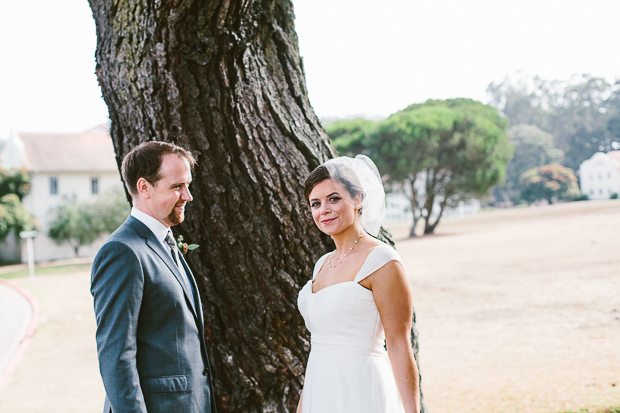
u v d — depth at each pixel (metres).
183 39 2.20
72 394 6.72
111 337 1.69
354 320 1.84
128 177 1.94
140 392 1.70
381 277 1.81
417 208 32.16
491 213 51.75
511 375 5.44
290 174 2.42
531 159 75.44
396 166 27.73
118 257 1.76
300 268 2.42
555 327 7.55
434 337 8.05
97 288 1.75
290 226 2.39
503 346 6.91
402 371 1.74
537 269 13.67
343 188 1.94
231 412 2.44
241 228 2.37
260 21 2.43
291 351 2.45
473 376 5.66
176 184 1.92
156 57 2.24
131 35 2.29
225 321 2.45
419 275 15.48
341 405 1.83
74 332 11.14
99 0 2.43
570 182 63.19
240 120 2.34
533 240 21.52
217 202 2.35
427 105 32.47
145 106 2.33
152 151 1.91
